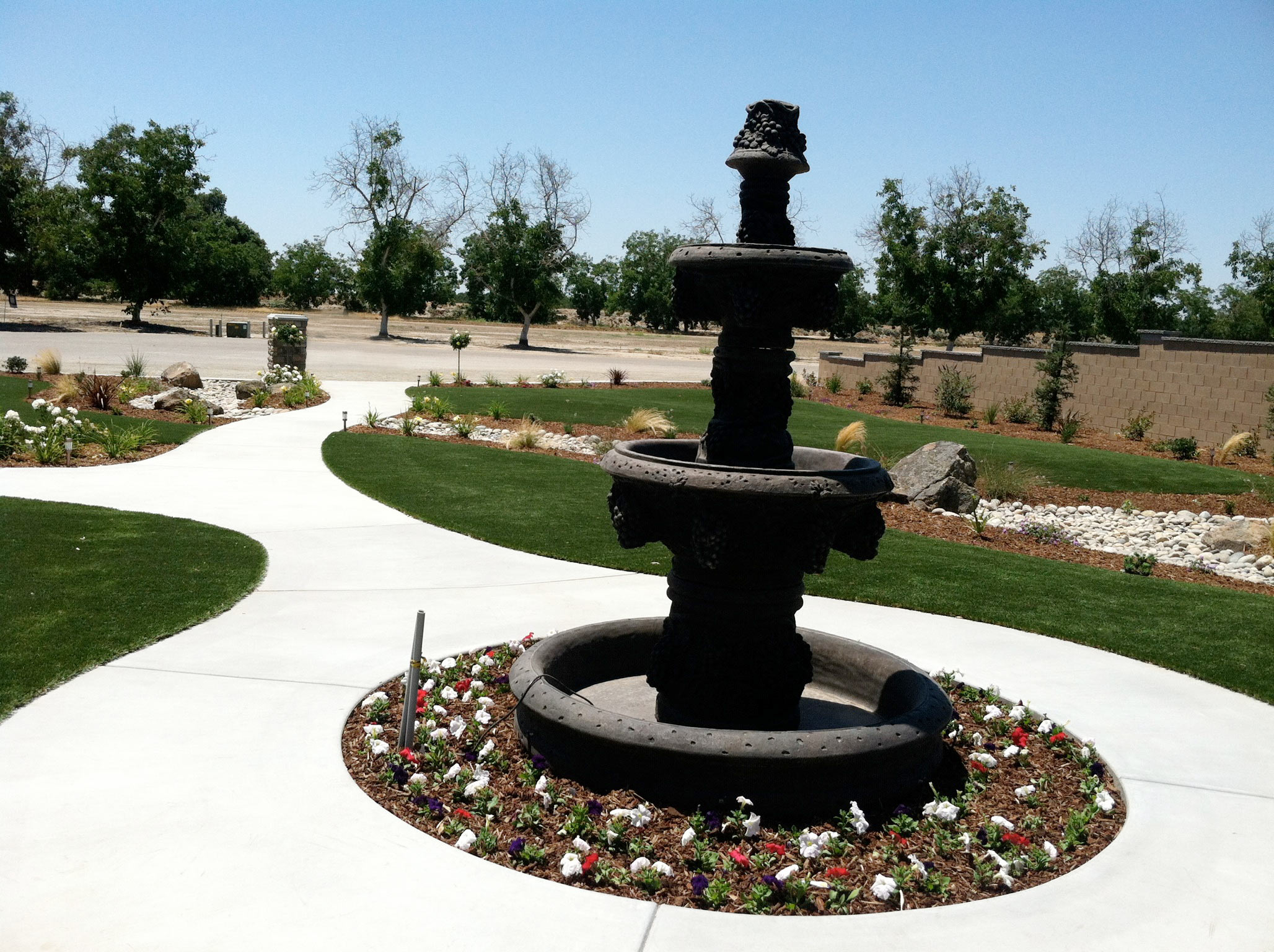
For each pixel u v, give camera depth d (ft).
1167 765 19.02
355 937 12.41
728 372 18.08
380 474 47.91
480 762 17.56
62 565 28.63
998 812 16.83
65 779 16.19
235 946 12.12
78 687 20.08
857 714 20.33
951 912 13.55
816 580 32.19
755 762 15.75
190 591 26.91
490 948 12.31
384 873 13.88
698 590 18.15
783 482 16.20
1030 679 23.71
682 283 18.34
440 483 46.32
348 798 16.07
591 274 307.78
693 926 12.93
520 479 48.83
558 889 13.67
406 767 16.93
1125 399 86.48
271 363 92.94
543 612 27.37
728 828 15.30
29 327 153.58
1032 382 96.78
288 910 12.91
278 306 298.97
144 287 169.17
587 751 16.96
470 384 101.40
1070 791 17.80
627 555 34.09
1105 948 12.87
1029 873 14.76
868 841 15.51
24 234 155.53
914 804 16.85
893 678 20.15
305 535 34.88
